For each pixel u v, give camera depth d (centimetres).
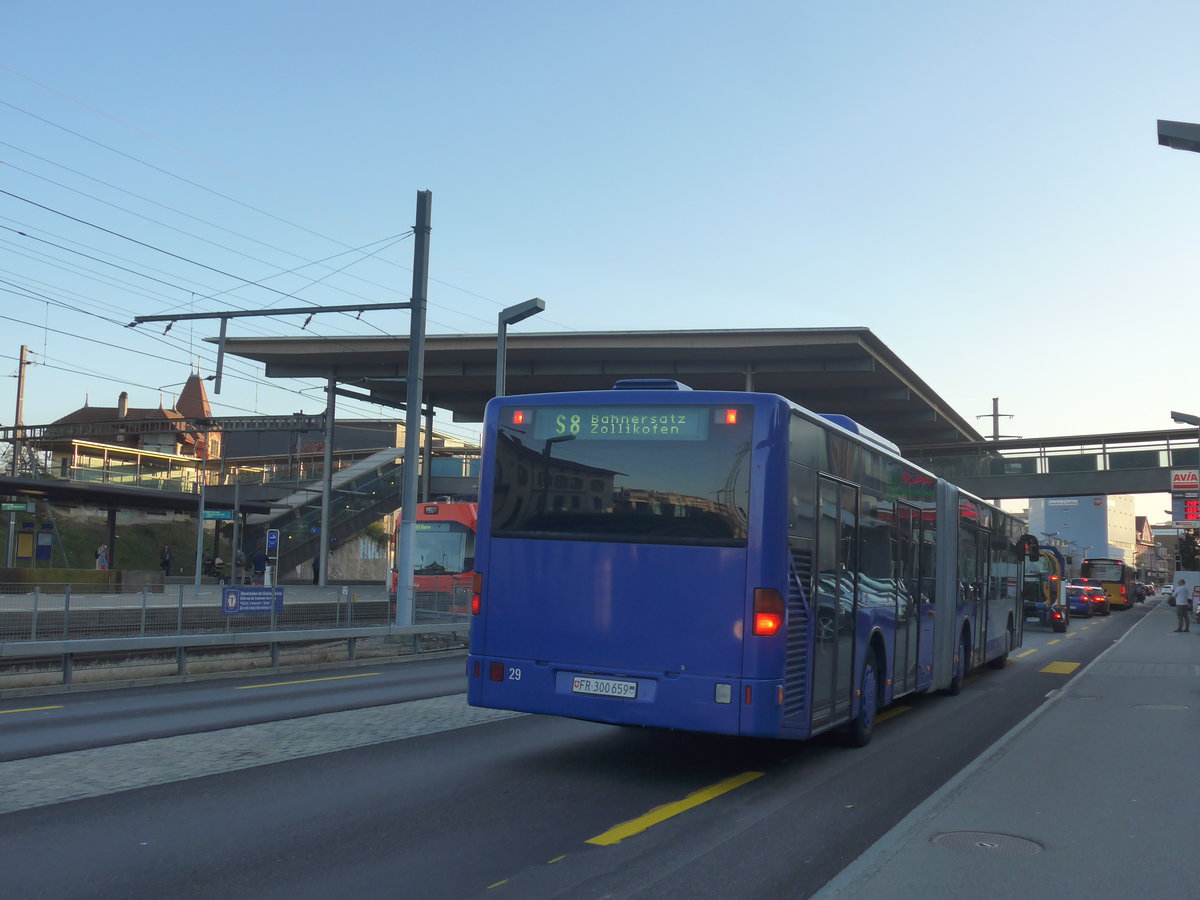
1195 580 5712
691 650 837
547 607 891
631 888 557
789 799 797
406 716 1216
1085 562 7056
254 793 778
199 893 539
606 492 885
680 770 911
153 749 962
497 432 938
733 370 5022
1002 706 1428
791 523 851
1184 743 1041
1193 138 1073
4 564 4438
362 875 574
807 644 879
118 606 1848
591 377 5269
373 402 5569
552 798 784
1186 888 553
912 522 1263
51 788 783
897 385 5281
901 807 771
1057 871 581
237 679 1764
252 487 5662
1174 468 5188
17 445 5003
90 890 542
